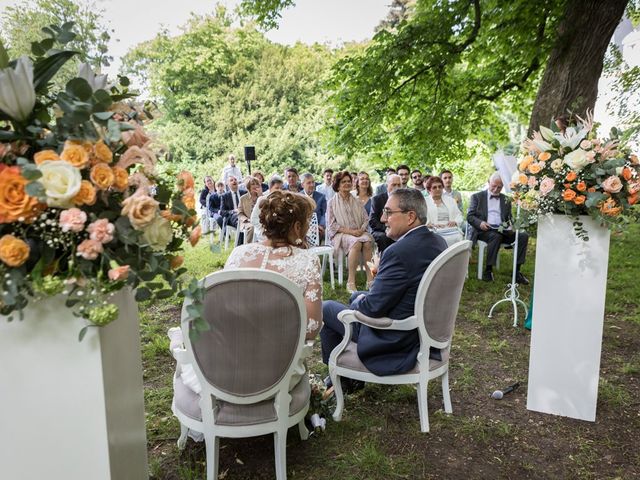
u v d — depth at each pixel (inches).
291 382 80.4
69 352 48.9
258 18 342.6
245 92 850.1
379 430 98.3
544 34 314.0
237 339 70.2
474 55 343.0
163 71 858.1
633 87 339.9
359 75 324.5
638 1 312.5
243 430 75.3
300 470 84.8
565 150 96.9
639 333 158.6
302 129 852.6
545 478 83.4
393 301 94.4
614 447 92.8
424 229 98.1
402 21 321.1
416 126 355.6
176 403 82.0
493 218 232.5
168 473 83.7
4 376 49.1
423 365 95.8
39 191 39.9
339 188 221.5
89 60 49.5
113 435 53.2
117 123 43.8
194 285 51.8
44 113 45.5
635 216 93.5
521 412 106.7
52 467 51.4
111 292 48.1
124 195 48.0
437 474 84.0
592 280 97.3
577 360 101.1
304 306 72.9
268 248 83.9
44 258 44.2
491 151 424.2
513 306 182.5
